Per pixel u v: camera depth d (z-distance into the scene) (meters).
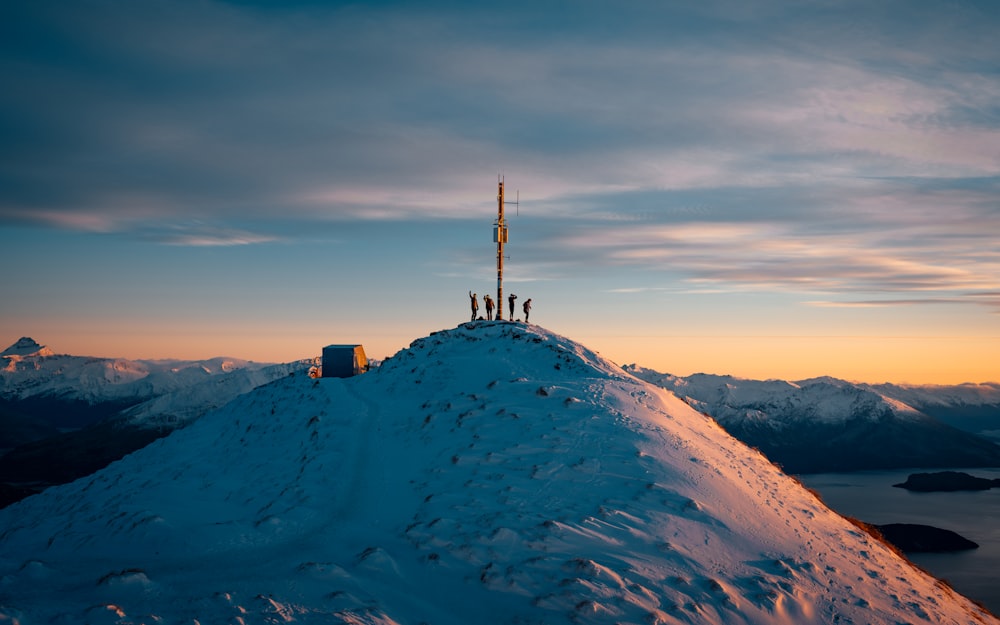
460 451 36.09
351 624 21.78
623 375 49.97
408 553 27.56
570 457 34.78
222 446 45.19
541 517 29.55
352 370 58.81
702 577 26.59
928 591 29.97
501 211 62.06
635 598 24.75
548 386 43.12
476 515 29.94
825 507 38.22
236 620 21.33
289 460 39.38
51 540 31.47
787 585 26.80
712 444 40.28
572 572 25.83
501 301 62.00
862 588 28.09
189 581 24.84
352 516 31.47
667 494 31.86
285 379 55.81
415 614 23.83
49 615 21.22
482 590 25.17
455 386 46.75
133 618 21.12
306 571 25.39
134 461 46.72
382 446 38.75
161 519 30.97
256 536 29.41
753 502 33.19
